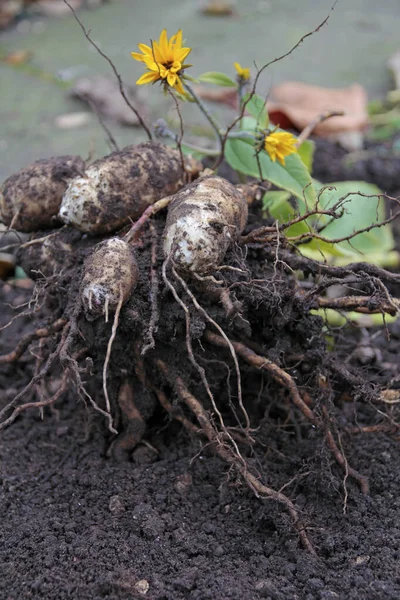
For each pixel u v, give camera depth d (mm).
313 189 940
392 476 892
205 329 871
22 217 907
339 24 2172
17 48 1999
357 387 885
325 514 871
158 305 854
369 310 878
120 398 907
